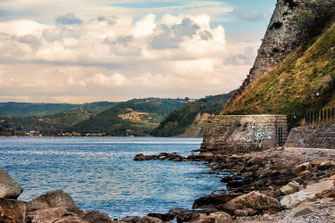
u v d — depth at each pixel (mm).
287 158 42188
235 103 81312
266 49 90000
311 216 15359
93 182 45031
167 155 82438
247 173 40625
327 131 44844
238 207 20250
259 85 81000
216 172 47969
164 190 35969
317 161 34875
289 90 72125
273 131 63250
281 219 16625
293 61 80250
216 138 67688
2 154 120250
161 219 20344
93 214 16375
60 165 74125
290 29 88125
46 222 16359
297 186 22891
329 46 74938
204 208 21703
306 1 89312
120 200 31406
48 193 18734
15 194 13898
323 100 64312
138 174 51750
